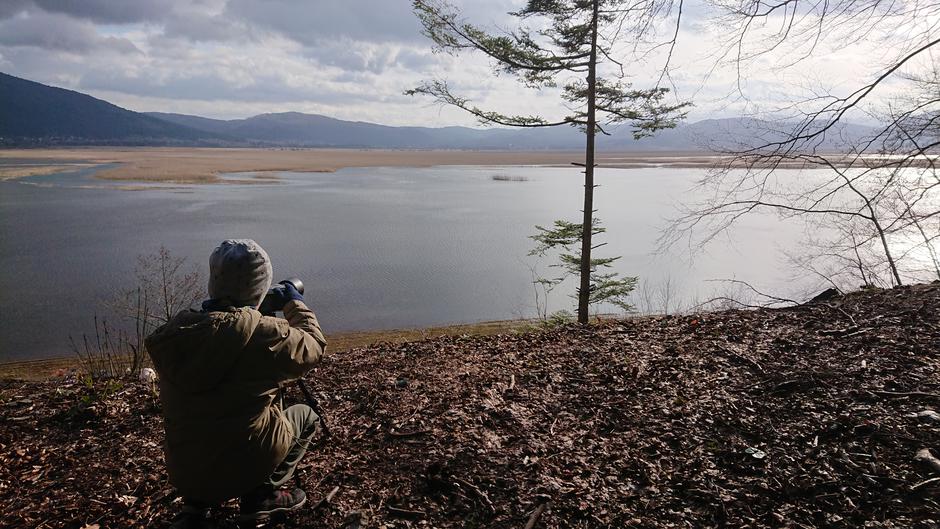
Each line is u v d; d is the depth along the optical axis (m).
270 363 2.45
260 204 54.78
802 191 8.21
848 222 9.84
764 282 22.39
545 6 12.72
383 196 65.38
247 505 2.82
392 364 5.68
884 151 6.55
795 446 3.43
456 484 3.33
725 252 28.86
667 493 3.16
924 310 5.34
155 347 2.34
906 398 3.73
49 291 21.81
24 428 4.58
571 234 13.84
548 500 3.16
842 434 3.47
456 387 4.79
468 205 55.81
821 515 2.87
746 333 5.48
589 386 4.60
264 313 2.82
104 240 33.25
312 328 2.71
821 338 5.04
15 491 3.62
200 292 13.55
